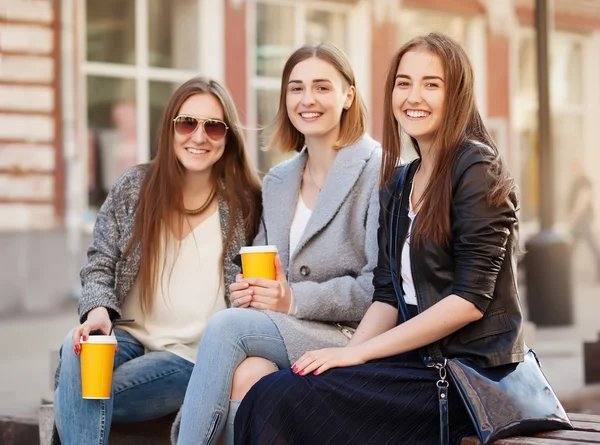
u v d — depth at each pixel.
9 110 17.95
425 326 4.40
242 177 5.77
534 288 14.29
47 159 18.28
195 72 20.70
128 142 19.72
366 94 22.95
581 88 27.09
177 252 5.51
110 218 5.54
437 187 4.48
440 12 24.27
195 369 4.74
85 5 19.09
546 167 14.42
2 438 6.74
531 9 25.70
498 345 4.36
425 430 4.43
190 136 5.46
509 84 25.42
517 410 4.23
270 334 4.85
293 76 5.56
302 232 5.55
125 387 5.23
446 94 4.60
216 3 20.92
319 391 4.45
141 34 19.92
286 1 21.88
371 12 22.97
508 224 4.41
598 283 24.28
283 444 4.43
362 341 4.84
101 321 5.13
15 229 17.42
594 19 27.19
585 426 4.39
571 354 10.63
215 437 4.68
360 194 5.43
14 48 18.02
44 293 17.53
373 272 5.07
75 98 18.70
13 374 10.48
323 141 5.57
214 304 5.46
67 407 5.02
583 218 24.44
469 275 4.36
